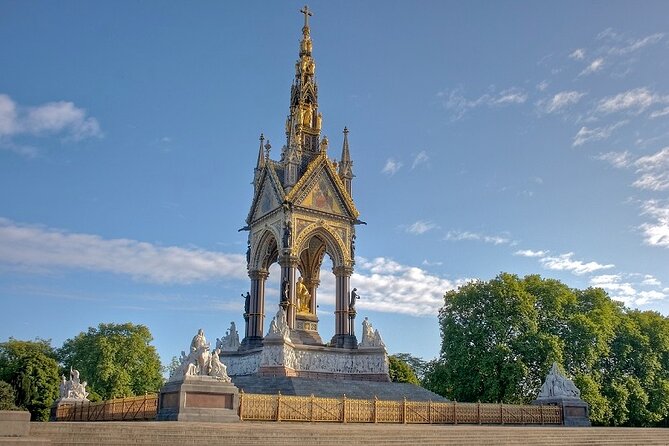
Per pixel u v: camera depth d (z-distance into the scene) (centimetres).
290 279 6588
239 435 3234
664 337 10319
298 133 7269
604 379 9431
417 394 5928
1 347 12306
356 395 5528
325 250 7394
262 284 7156
